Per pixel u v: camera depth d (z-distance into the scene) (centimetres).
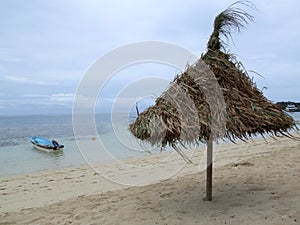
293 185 533
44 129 2825
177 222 409
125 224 427
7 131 2670
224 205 459
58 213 523
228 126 372
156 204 510
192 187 604
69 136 2189
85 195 673
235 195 504
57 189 798
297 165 727
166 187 635
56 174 1018
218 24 474
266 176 627
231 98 406
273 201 448
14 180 945
